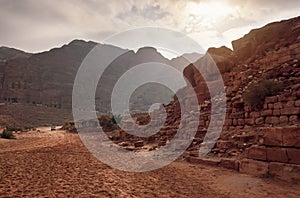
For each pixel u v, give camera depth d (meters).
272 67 21.52
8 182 9.57
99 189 8.62
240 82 23.05
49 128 91.00
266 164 10.39
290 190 8.47
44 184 9.26
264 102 15.92
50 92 180.12
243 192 8.56
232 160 12.50
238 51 31.52
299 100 13.79
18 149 23.17
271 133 10.53
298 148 9.44
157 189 8.95
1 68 183.88
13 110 122.19
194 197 8.06
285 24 27.86
